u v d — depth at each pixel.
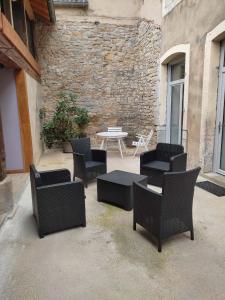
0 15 2.34
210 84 4.03
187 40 4.59
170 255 2.13
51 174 2.90
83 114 7.07
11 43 2.90
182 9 4.71
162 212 2.12
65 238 2.42
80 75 7.27
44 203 2.38
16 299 1.67
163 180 2.06
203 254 2.13
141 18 6.89
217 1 3.67
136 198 2.45
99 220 2.79
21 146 4.73
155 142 6.43
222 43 3.90
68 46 7.07
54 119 6.85
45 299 1.67
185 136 4.81
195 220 2.74
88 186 3.93
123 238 2.41
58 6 6.84
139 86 7.36
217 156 4.24
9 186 2.98
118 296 1.69
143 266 1.99
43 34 6.90
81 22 7.01
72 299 1.66
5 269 1.97
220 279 1.83
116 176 3.32
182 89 5.40
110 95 7.50
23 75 4.54
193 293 1.70
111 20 7.13
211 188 3.70
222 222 2.69
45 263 2.04
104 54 7.27
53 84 7.21
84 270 1.95
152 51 6.26
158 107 6.15
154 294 1.70
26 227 2.64
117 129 7.00
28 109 4.71
